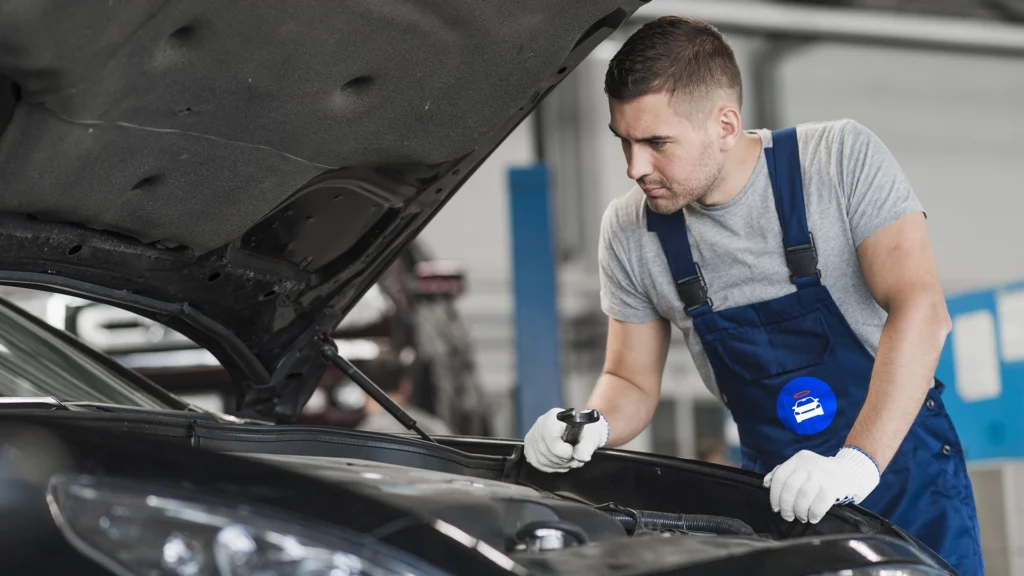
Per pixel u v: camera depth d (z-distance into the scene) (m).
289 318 1.83
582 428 1.68
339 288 1.85
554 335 5.54
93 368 1.87
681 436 11.75
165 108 1.29
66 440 1.03
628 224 1.91
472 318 11.45
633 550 1.15
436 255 11.45
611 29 1.60
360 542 0.96
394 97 1.48
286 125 1.43
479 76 1.51
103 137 1.28
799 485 1.48
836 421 1.78
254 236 1.67
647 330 1.97
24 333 1.84
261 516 0.96
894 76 12.48
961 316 5.04
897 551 1.22
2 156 1.27
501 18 1.42
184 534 0.96
